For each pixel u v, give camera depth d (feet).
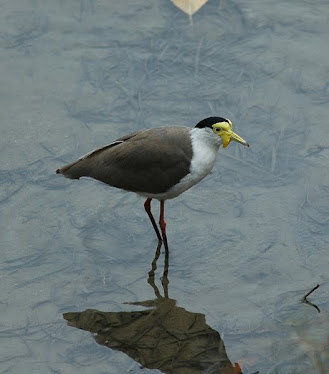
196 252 42.24
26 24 59.21
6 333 37.40
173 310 38.50
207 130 39.63
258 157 48.11
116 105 52.49
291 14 59.06
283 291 39.17
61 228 44.01
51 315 38.50
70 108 52.37
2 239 43.27
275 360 34.81
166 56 56.44
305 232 42.70
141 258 42.16
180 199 45.83
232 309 38.29
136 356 35.73
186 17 59.47
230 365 34.81
